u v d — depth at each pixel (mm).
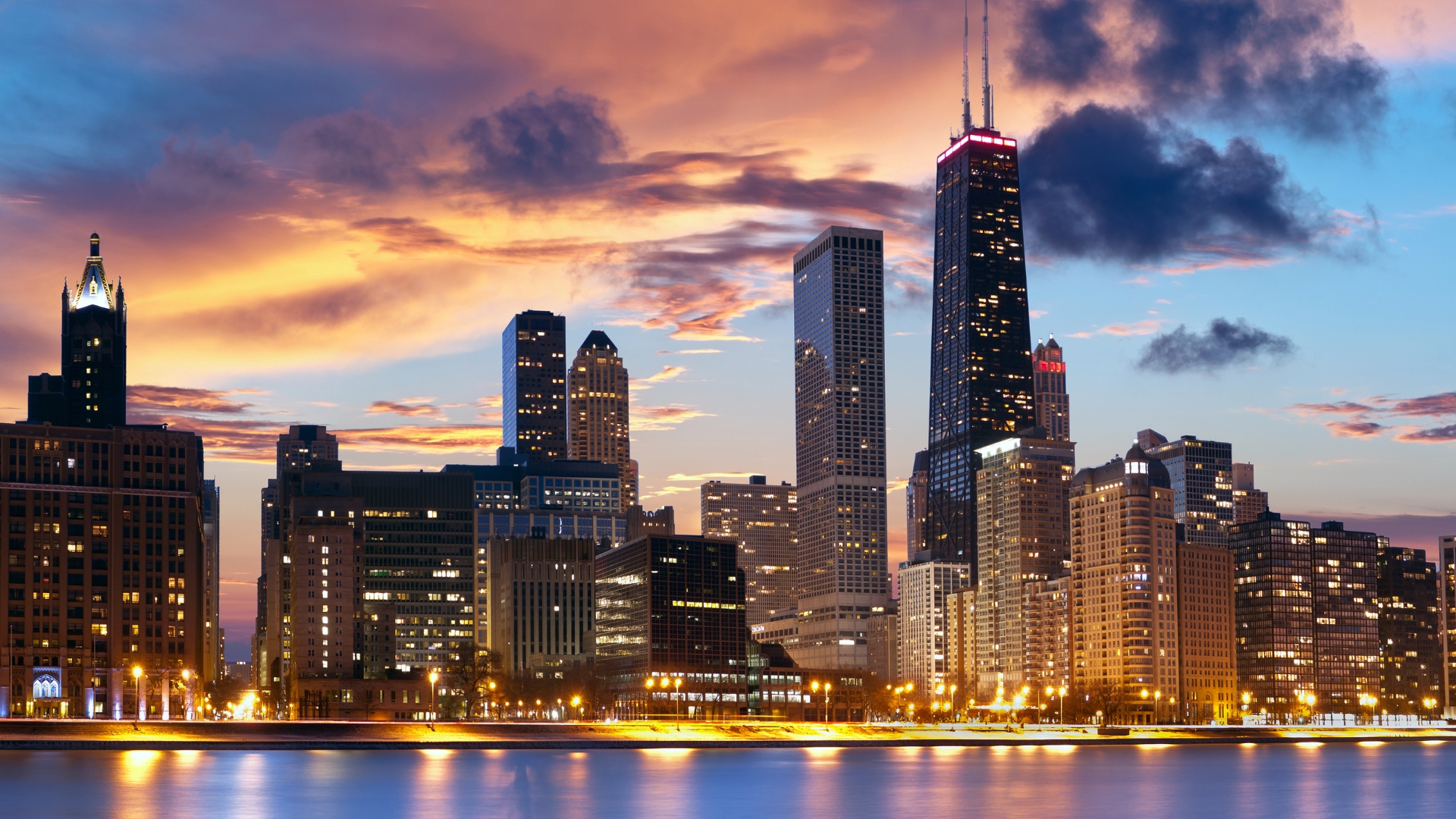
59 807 195875
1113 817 199250
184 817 186875
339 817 189250
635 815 195875
